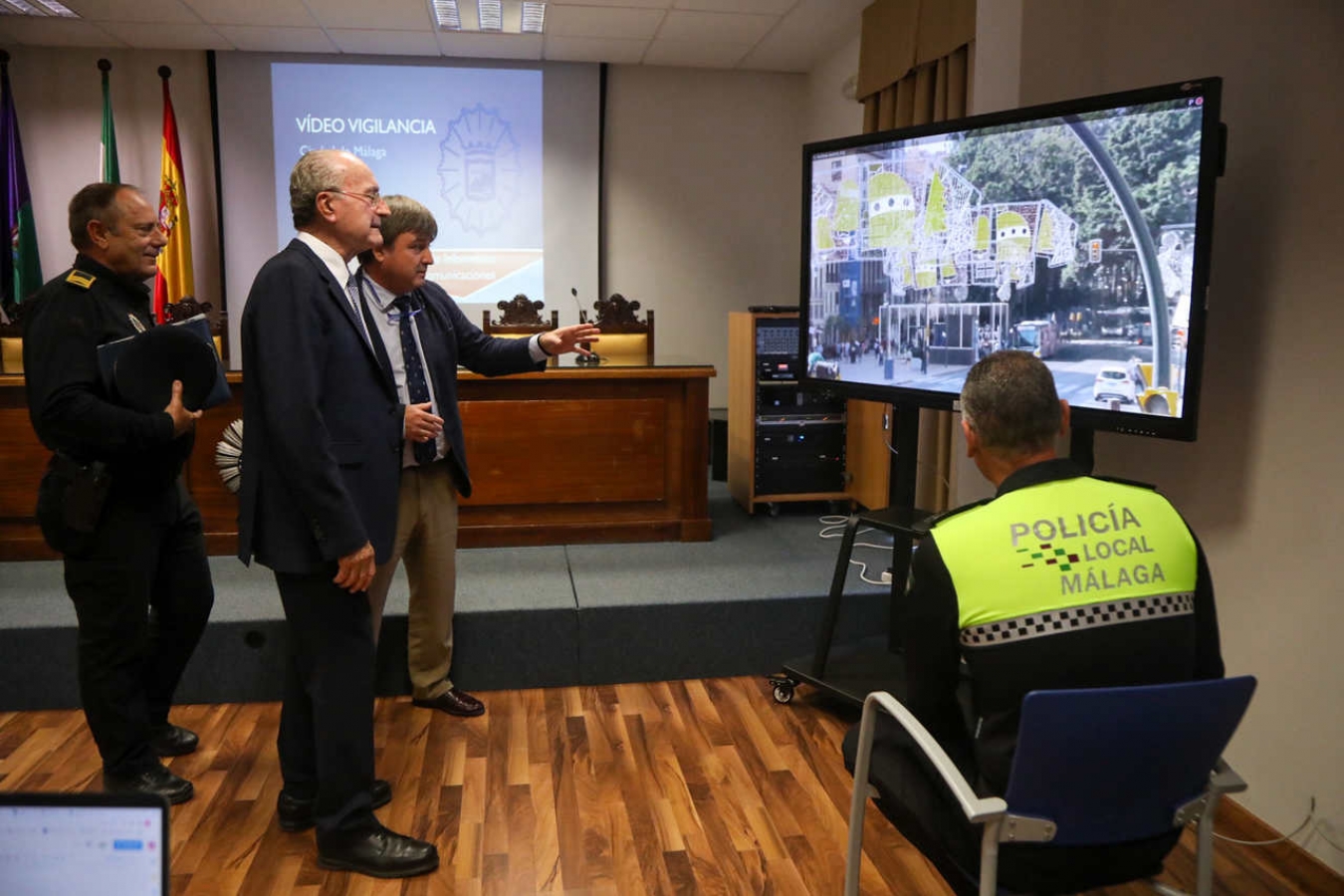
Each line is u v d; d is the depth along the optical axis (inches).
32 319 82.1
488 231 244.7
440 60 237.6
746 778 98.7
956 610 53.4
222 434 140.0
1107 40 105.5
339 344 77.9
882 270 112.7
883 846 86.5
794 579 131.2
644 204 250.8
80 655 88.3
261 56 231.9
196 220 236.7
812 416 170.7
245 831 87.9
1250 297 87.1
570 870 82.6
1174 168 82.4
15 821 27.9
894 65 181.9
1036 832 50.4
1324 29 78.5
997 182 98.3
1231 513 90.2
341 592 77.7
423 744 105.3
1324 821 80.1
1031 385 56.1
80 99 228.2
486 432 143.9
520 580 129.9
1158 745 49.7
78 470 82.5
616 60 239.8
